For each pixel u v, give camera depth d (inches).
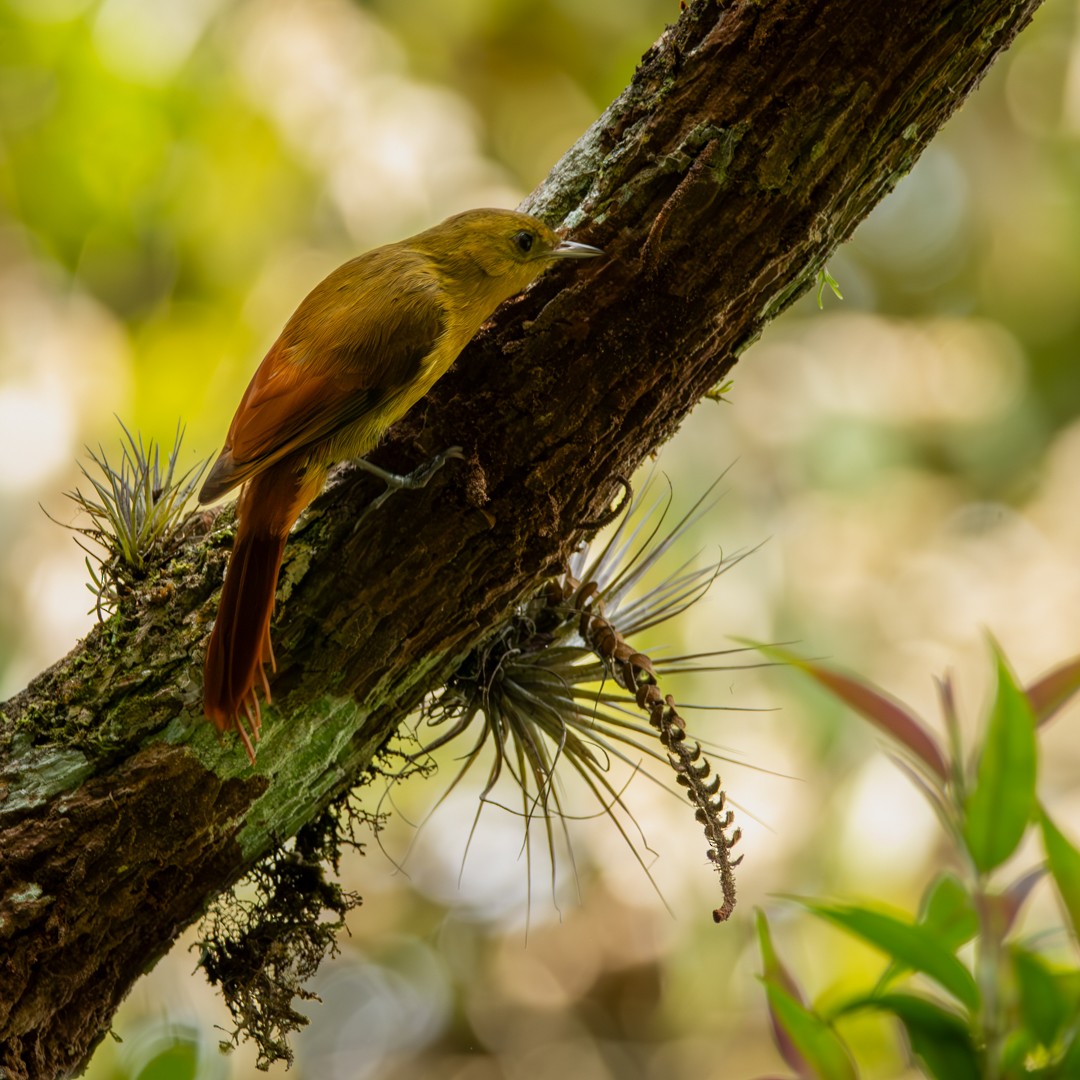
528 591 198.4
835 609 508.4
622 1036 573.6
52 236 494.6
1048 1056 155.9
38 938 179.3
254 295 499.5
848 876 447.5
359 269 211.2
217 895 197.3
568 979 579.5
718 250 186.2
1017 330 593.0
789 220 186.7
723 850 185.6
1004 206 603.5
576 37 547.8
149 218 497.7
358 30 518.6
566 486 190.5
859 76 183.9
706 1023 538.6
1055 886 156.4
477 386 191.5
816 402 558.3
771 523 518.0
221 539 199.3
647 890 557.3
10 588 455.2
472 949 579.8
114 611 197.6
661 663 231.0
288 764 192.4
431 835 529.0
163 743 186.4
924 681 510.9
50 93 486.6
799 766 464.4
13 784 184.7
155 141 490.0
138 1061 312.8
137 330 497.0
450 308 203.8
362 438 194.2
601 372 187.9
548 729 223.0
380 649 191.5
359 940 575.5
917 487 554.9
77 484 472.7
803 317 592.4
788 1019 165.3
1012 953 157.2
